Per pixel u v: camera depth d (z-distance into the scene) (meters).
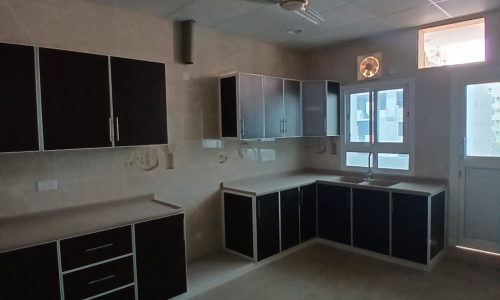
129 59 2.82
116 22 3.09
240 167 4.21
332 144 4.86
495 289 3.08
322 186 4.29
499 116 3.52
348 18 3.52
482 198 3.67
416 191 3.49
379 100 4.36
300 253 4.04
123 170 3.20
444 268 3.55
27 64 2.33
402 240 3.63
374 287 3.17
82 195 2.94
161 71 3.03
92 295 2.46
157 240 2.80
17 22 2.57
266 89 3.92
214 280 3.24
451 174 3.84
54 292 2.29
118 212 2.88
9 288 2.12
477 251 3.71
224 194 3.96
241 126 3.65
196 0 2.94
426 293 3.03
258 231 3.65
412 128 4.09
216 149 3.93
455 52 3.88
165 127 3.07
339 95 4.64
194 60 3.65
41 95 2.39
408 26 3.86
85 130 2.60
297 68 4.92
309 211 4.27
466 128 3.72
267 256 3.75
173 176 3.56
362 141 4.55
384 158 4.37
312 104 4.42
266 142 4.54
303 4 2.57
